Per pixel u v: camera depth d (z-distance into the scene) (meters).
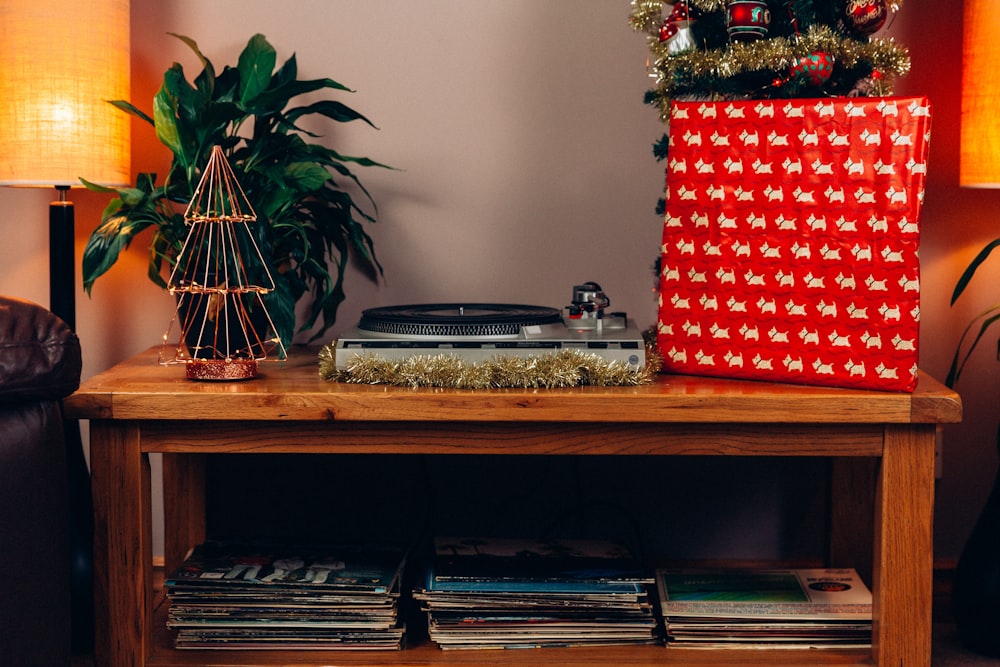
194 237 1.23
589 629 1.22
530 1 1.54
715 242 1.18
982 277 1.57
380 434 1.13
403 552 1.34
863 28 1.20
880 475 1.14
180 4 1.53
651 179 1.56
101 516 1.14
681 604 1.25
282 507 1.61
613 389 1.13
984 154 1.35
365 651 1.20
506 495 1.62
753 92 1.26
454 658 1.19
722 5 1.21
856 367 1.12
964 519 1.61
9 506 0.96
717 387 1.14
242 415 1.10
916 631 1.14
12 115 1.32
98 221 1.55
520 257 1.58
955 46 1.53
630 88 1.55
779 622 1.22
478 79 1.55
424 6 1.54
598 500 1.62
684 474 1.61
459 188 1.57
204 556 1.29
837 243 1.12
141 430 1.13
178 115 1.27
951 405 1.08
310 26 1.54
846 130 1.11
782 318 1.16
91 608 1.39
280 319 1.28
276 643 1.20
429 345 1.18
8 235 1.55
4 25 1.31
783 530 1.62
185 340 1.27
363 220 1.57
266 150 1.32
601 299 1.29
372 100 1.55
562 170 1.56
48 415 1.01
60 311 1.37
